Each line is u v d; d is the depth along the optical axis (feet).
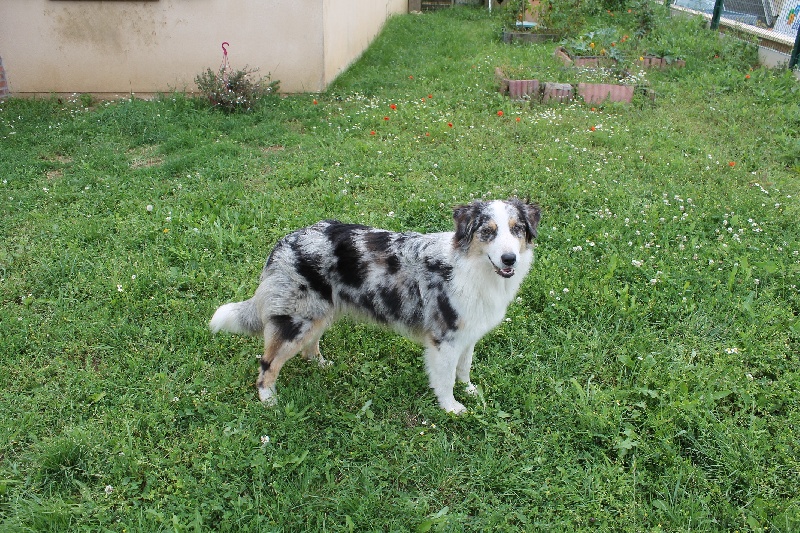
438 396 6.22
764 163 11.16
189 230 8.76
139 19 14.87
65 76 15.44
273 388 6.29
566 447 5.71
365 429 5.91
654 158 11.18
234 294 7.63
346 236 6.03
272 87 15.17
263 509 5.19
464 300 5.75
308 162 11.06
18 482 5.34
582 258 8.18
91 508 5.15
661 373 6.40
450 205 9.45
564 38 20.22
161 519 5.01
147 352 6.73
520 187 9.98
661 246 8.53
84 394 6.19
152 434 5.83
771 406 6.05
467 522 5.18
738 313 7.25
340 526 5.06
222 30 15.08
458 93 14.90
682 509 5.13
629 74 15.90
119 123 13.00
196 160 11.06
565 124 12.89
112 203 9.62
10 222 9.05
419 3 31.01
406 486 5.49
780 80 15.08
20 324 7.03
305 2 14.79
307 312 6.02
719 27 20.83
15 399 6.10
